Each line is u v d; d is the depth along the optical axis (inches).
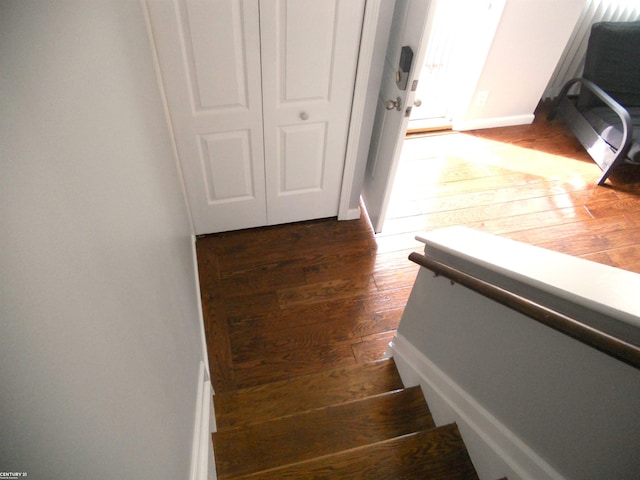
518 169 134.1
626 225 119.6
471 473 59.4
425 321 69.1
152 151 56.9
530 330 45.4
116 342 25.6
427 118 147.6
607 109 129.5
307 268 104.0
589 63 130.4
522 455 49.5
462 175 131.2
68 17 25.6
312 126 92.2
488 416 55.4
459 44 130.4
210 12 70.3
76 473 17.9
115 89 37.9
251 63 78.7
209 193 99.0
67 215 20.5
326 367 87.4
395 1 81.0
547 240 115.1
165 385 40.7
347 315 96.1
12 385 13.5
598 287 38.6
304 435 67.6
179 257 69.5
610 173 127.2
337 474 58.6
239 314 93.8
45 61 20.5
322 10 74.2
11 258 14.3
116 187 32.2
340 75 84.5
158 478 33.5
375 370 81.7
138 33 59.4
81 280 21.0
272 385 78.4
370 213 114.3
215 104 83.2
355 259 107.1
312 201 109.2
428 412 70.9
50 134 19.9
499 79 134.5
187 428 51.8
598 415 39.0
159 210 54.3
